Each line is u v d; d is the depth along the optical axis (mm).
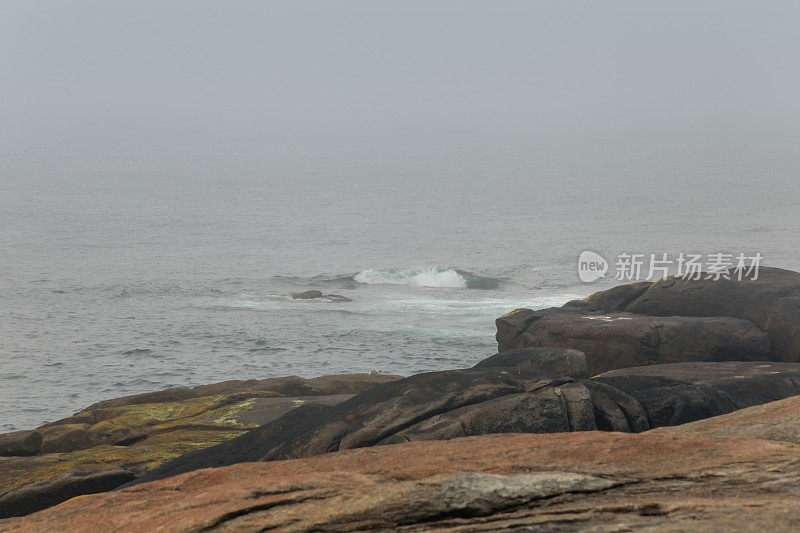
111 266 129375
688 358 40375
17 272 121312
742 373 33625
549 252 150000
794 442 15414
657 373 34781
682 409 29094
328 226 193375
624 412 27594
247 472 13789
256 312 89938
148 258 139375
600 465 12945
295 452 25062
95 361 69062
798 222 194125
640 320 42000
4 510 28250
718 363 36406
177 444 33031
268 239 169500
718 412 29828
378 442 24969
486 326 80375
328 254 148625
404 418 25391
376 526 11102
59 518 12656
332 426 25391
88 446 34594
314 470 13672
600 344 41875
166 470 26328
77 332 80125
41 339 77000
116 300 98562
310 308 91750
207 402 39094
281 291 104750
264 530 11016
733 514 10898
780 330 40188
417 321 83375
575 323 43219
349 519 11203
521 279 115688
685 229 183125
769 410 17359
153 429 35375
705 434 16500
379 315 86875
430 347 72188
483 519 11242
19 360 69125
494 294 101625
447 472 12703
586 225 193250
